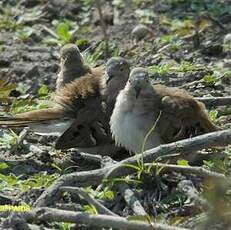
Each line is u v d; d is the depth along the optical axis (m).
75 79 14.45
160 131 12.76
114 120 12.90
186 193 11.28
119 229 10.59
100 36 18.17
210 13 18.64
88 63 17.02
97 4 17.34
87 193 10.96
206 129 13.07
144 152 11.82
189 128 12.91
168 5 19.06
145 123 12.72
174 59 17.03
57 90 14.92
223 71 16.12
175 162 11.98
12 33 18.44
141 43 17.78
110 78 13.66
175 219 10.80
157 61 16.97
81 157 13.27
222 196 10.06
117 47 17.56
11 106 15.30
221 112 14.42
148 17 18.69
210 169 12.05
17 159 13.36
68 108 13.57
